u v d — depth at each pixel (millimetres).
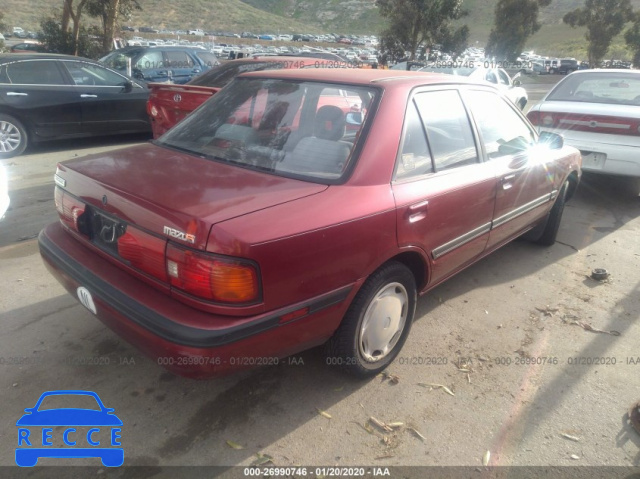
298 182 2471
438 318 3648
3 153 7672
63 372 2902
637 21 37062
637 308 3877
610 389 2947
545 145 4305
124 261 2410
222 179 2488
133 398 2730
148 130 9211
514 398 2850
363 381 2936
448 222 3043
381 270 2684
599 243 5145
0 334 3225
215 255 2033
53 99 7926
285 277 2180
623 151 5820
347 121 2738
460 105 3338
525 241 5117
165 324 2102
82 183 2635
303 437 2520
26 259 4262
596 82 6727
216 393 2789
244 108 3102
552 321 3658
